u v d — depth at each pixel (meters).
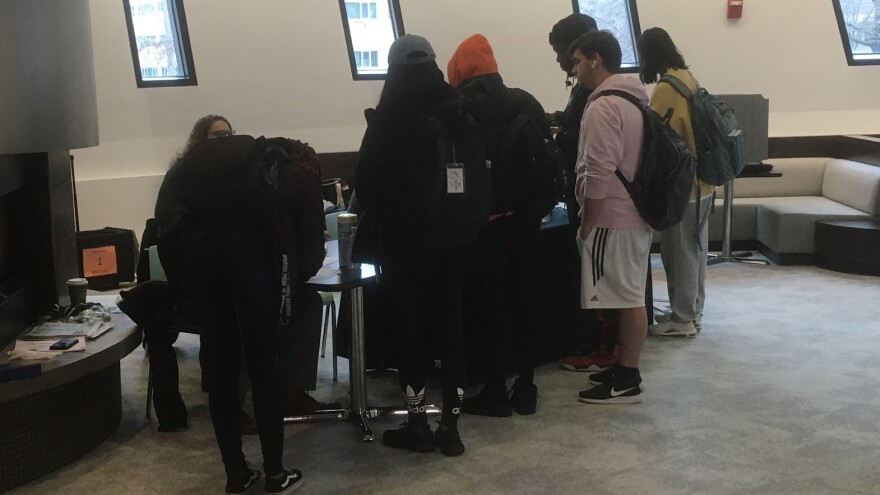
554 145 3.50
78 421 3.32
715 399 3.82
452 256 3.14
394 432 3.38
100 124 7.14
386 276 3.20
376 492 2.99
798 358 4.39
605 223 3.58
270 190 2.85
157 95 7.34
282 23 7.71
